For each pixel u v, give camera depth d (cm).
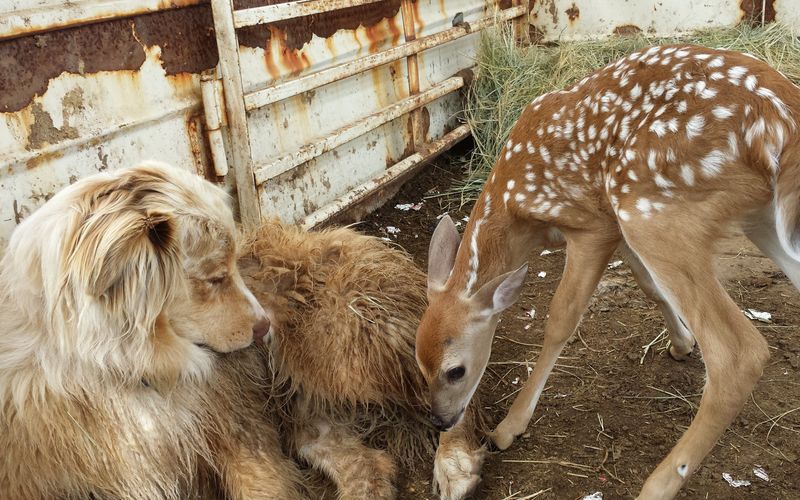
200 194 117
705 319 109
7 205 129
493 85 236
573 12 256
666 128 111
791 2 234
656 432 130
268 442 130
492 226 127
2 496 110
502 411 139
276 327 134
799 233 107
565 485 122
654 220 111
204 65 157
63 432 111
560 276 175
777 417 130
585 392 140
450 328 120
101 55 139
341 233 145
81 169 139
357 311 131
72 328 108
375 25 197
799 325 150
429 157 215
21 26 126
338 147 189
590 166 120
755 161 106
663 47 119
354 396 132
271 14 161
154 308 110
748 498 117
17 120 129
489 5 244
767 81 108
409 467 132
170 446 119
